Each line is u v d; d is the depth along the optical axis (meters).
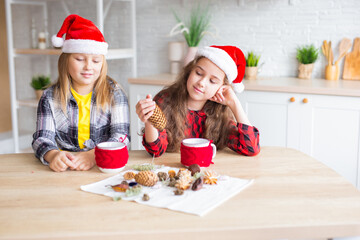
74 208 0.99
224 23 3.20
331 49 2.88
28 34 3.79
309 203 1.01
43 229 0.88
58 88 1.62
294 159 1.41
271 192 1.09
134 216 0.94
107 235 0.85
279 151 1.53
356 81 2.77
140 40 3.50
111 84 1.71
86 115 1.66
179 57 3.20
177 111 1.59
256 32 3.12
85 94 1.66
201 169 1.29
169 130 1.56
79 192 1.09
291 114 2.51
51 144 1.43
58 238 0.85
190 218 0.93
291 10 2.99
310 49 2.89
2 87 3.90
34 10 3.71
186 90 1.61
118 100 1.67
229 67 1.48
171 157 1.46
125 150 1.27
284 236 0.89
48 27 3.71
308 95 2.44
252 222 0.90
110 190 1.10
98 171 1.28
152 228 0.88
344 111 2.37
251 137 1.46
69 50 1.51
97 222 0.91
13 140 3.52
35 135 1.54
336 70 2.85
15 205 1.01
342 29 2.87
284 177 1.21
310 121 2.47
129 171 1.22
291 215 0.94
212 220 0.92
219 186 1.13
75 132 1.65
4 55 3.88
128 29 3.47
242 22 3.14
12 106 3.32
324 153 2.47
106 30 3.54
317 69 2.99
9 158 1.43
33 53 3.19
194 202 1.01
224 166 1.33
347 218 0.92
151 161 1.40
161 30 3.41
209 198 1.04
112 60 3.61
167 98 1.64
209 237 0.87
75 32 1.50
